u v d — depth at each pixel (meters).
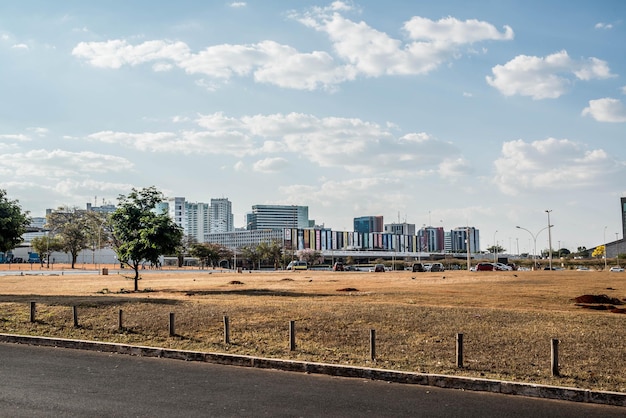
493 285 44.62
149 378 13.36
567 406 11.34
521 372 13.99
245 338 18.47
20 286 46.72
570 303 28.97
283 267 171.38
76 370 14.28
